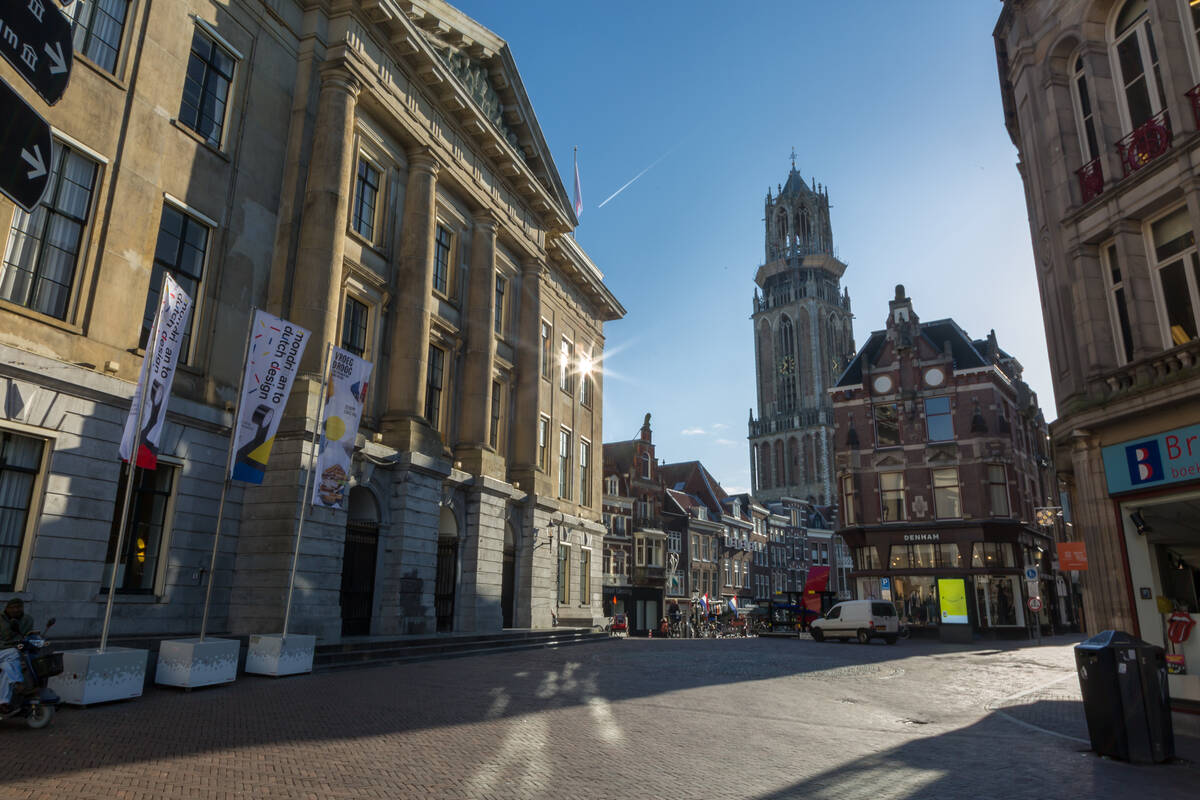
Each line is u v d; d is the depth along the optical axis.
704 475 76.31
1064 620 51.38
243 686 12.16
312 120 20.33
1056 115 16.06
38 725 8.23
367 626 20.36
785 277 148.38
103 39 15.23
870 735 9.80
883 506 45.91
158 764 6.96
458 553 25.03
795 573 85.62
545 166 33.41
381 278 22.34
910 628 42.69
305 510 17.14
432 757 7.66
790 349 141.38
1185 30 13.18
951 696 14.35
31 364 12.95
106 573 14.46
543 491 31.27
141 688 10.62
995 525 42.31
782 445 134.62
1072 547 21.98
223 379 17.39
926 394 46.06
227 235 17.84
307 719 9.47
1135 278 13.74
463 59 27.97
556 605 32.81
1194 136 12.41
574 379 38.66
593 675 15.80
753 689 14.19
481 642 21.45
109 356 14.61
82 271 14.38
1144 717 8.34
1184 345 12.25
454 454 26.27
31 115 5.08
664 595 60.72
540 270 33.12
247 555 17.30
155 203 15.91
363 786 6.50
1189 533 12.33
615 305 43.12
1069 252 15.30
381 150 23.05
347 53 20.66
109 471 14.34
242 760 7.23
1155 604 13.11
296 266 19.41
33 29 5.16
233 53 18.47
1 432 12.84
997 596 42.31
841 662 21.00
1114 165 14.47
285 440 17.83
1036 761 8.32
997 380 45.84
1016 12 17.53
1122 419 13.47
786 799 6.50
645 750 8.36
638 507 59.91
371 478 20.53
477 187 27.78
